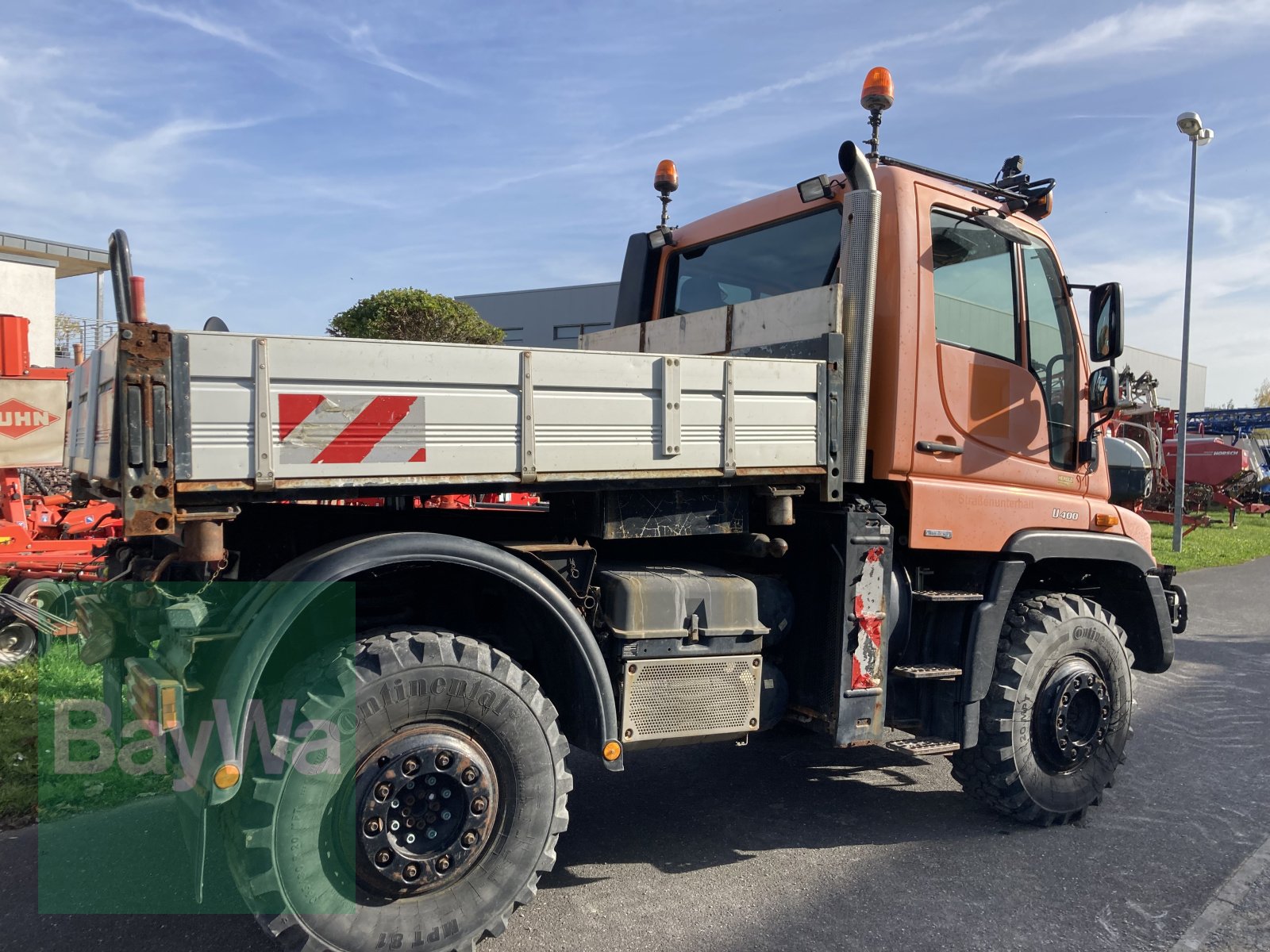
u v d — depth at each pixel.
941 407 4.21
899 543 4.18
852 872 3.80
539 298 36.28
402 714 2.85
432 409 2.89
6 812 4.08
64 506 7.91
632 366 3.27
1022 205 4.68
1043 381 4.73
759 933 3.27
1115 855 4.02
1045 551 4.44
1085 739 4.43
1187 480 24.88
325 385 2.73
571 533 3.68
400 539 2.93
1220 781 5.04
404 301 20.41
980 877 3.77
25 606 5.86
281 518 3.62
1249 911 3.49
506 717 3.00
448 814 2.92
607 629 3.46
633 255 5.70
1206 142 17.45
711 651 3.58
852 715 3.84
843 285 3.91
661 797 4.68
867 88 4.29
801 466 3.72
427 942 2.86
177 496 2.59
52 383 7.38
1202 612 11.09
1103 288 4.55
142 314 2.57
